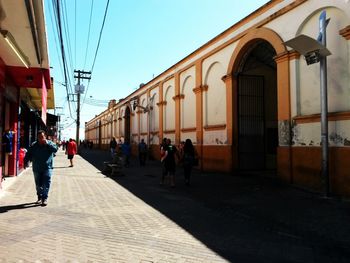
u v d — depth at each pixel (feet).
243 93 58.49
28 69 43.45
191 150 46.57
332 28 37.19
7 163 50.57
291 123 42.88
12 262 17.30
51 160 31.94
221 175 56.44
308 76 40.86
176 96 78.33
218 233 23.31
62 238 21.38
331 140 36.58
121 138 148.66
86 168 71.46
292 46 34.94
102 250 19.30
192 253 19.15
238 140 57.36
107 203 33.01
